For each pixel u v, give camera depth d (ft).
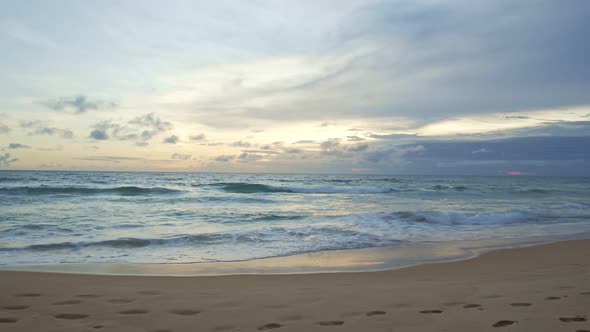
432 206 65.87
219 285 17.15
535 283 16.69
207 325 11.20
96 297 14.55
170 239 30.37
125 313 12.46
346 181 186.50
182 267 21.94
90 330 10.73
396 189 111.96
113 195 78.84
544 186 159.43
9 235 32.09
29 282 17.11
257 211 55.98
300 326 10.98
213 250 27.20
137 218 45.60
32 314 12.26
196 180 169.27
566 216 50.67
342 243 30.07
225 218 47.19
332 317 11.83
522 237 34.14
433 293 14.92
